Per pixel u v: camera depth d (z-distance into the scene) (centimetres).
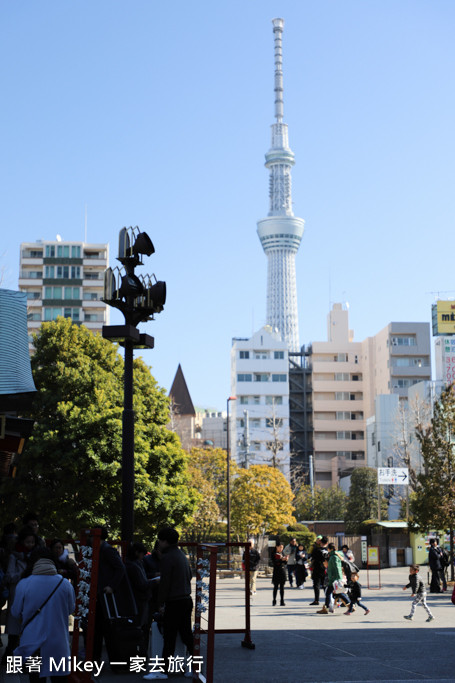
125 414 1423
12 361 1537
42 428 3316
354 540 5947
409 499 6456
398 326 13312
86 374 3531
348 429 14388
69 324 3722
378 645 1495
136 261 1488
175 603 1077
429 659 1306
